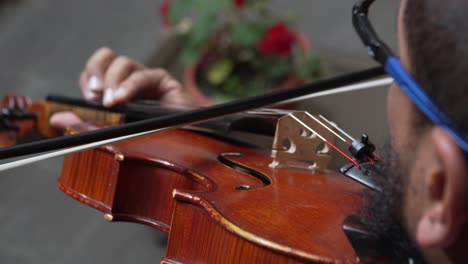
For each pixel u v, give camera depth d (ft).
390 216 2.38
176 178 2.83
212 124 3.05
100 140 2.67
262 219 2.49
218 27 5.16
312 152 2.88
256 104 2.68
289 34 4.88
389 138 2.41
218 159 2.94
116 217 2.86
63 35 7.26
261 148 3.13
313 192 2.68
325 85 2.65
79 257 4.80
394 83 2.35
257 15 5.22
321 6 6.89
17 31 7.38
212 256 2.52
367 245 2.40
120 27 7.23
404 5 2.32
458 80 2.21
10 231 5.04
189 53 5.13
